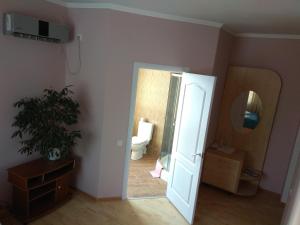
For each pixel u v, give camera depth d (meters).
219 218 3.51
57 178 3.19
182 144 3.50
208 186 4.36
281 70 3.96
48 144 2.97
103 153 3.43
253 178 4.06
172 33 3.29
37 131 2.96
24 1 2.81
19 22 2.62
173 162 3.71
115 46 3.14
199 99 3.16
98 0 2.90
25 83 3.04
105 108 3.29
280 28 3.42
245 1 2.31
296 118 3.93
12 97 2.93
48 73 3.30
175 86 4.17
